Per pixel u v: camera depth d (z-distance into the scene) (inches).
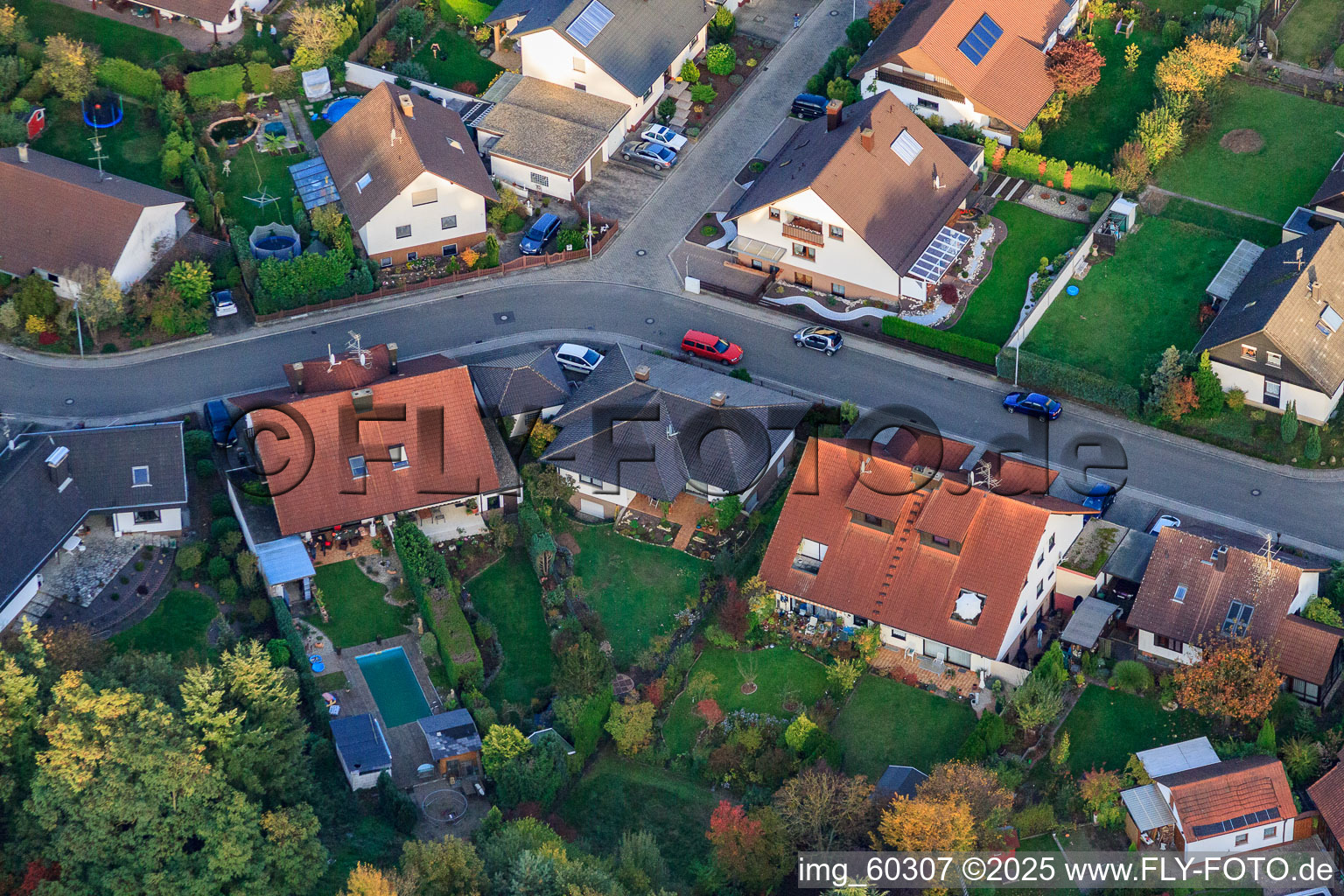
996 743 3887.8
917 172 5007.4
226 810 3538.4
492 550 4392.2
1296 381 4480.8
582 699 3998.5
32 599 4175.7
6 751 3617.1
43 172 4968.0
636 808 3897.6
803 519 4220.0
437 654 4158.5
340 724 3951.8
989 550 4052.7
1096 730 3959.2
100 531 4333.2
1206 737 3897.6
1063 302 4894.2
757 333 4928.6
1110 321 4835.1
